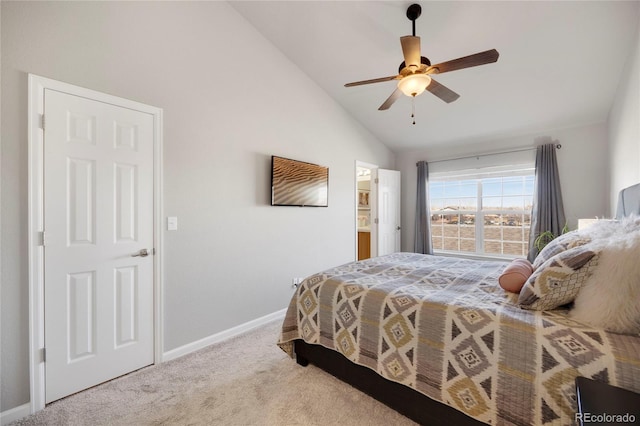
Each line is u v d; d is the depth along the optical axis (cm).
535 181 367
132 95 203
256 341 255
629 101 232
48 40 168
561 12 215
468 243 446
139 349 208
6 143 155
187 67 235
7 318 156
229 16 265
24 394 161
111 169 193
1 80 153
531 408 111
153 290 215
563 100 309
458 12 228
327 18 258
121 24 198
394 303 159
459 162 443
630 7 202
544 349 112
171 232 225
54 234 170
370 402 169
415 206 490
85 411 163
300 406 166
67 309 176
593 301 116
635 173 216
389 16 239
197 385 187
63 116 173
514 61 269
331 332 184
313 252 356
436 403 140
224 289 262
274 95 307
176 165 228
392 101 248
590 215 341
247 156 281
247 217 281
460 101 340
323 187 362
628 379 95
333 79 346
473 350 128
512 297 155
